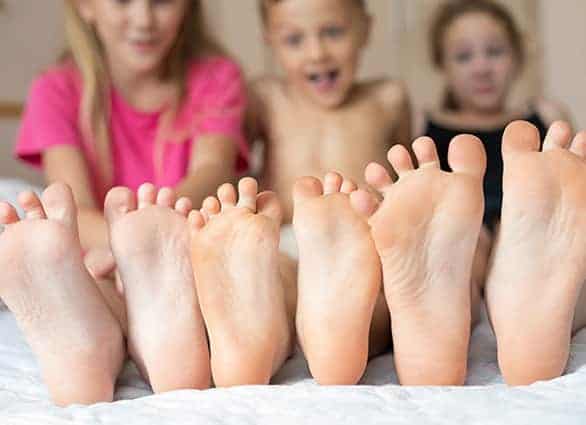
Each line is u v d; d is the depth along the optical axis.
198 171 1.97
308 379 1.05
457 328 1.00
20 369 1.15
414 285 0.99
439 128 2.59
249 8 3.12
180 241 1.04
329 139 2.12
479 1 2.73
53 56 2.81
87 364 1.03
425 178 0.98
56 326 1.02
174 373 1.03
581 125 3.29
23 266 1.00
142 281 1.04
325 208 1.00
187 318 1.04
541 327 0.99
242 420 0.89
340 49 2.09
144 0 1.96
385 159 2.14
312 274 1.01
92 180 2.10
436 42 2.78
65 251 1.00
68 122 2.08
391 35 3.15
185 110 2.14
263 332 1.01
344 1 2.07
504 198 0.99
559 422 0.85
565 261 0.98
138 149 2.15
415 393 0.93
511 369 1.00
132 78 2.10
